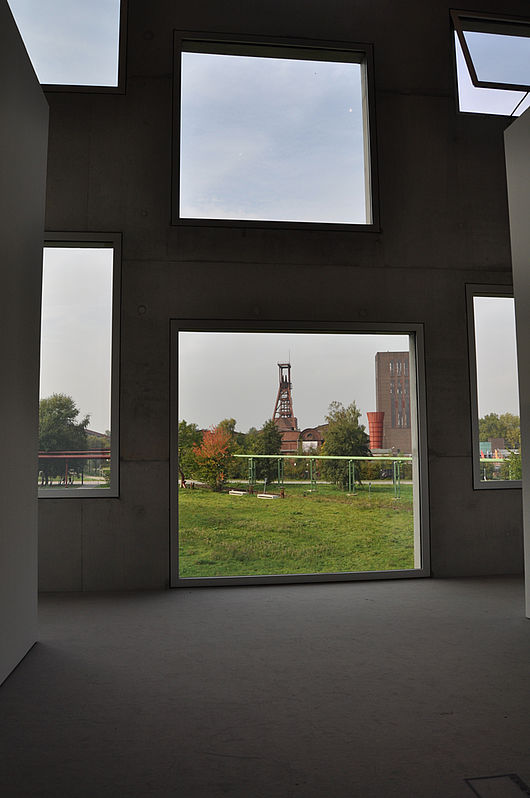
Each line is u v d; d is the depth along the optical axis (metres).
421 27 6.64
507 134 4.80
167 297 5.98
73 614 4.75
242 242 6.13
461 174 6.55
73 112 6.04
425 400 6.28
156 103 6.11
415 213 6.43
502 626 4.36
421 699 3.05
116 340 5.88
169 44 6.18
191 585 5.73
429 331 6.36
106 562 5.68
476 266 6.49
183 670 3.49
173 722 2.80
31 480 3.86
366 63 6.52
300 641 4.03
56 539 5.66
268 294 6.12
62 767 2.39
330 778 2.30
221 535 6.40
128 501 5.74
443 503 6.21
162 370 5.89
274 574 5.93
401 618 4.59
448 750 2.52
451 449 6.28
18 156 3.59
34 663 3.61
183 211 6.14
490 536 6.26
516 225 4.69
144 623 4.49
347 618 4.60
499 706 2.96
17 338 3.54
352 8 6.54
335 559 6.46
